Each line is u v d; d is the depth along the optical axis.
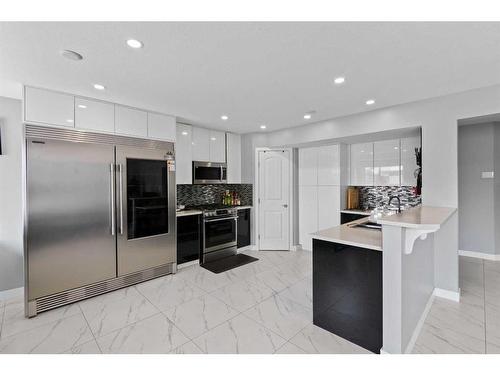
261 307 2.56
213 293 2.88
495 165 3.88
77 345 1.96
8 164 2.77
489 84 2.42
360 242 1.91
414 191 4.02
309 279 3.30
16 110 2.81
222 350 1.90
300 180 4.77
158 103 2.95
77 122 2.66
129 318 2.34
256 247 4.74
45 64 1.98
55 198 2.52
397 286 1.72
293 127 4.25
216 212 4.14
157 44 1.70
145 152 3.21
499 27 1.52
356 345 1.95
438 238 2.74
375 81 2.34
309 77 2.25
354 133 3.48
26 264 2.36
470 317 2.32
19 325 2.23
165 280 3.27
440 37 1.63
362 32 1.58
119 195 2.97
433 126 2.80
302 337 2.06
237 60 1.94
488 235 3.95
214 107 3.12
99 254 2.81
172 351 1.89
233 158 4.77
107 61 1.94
